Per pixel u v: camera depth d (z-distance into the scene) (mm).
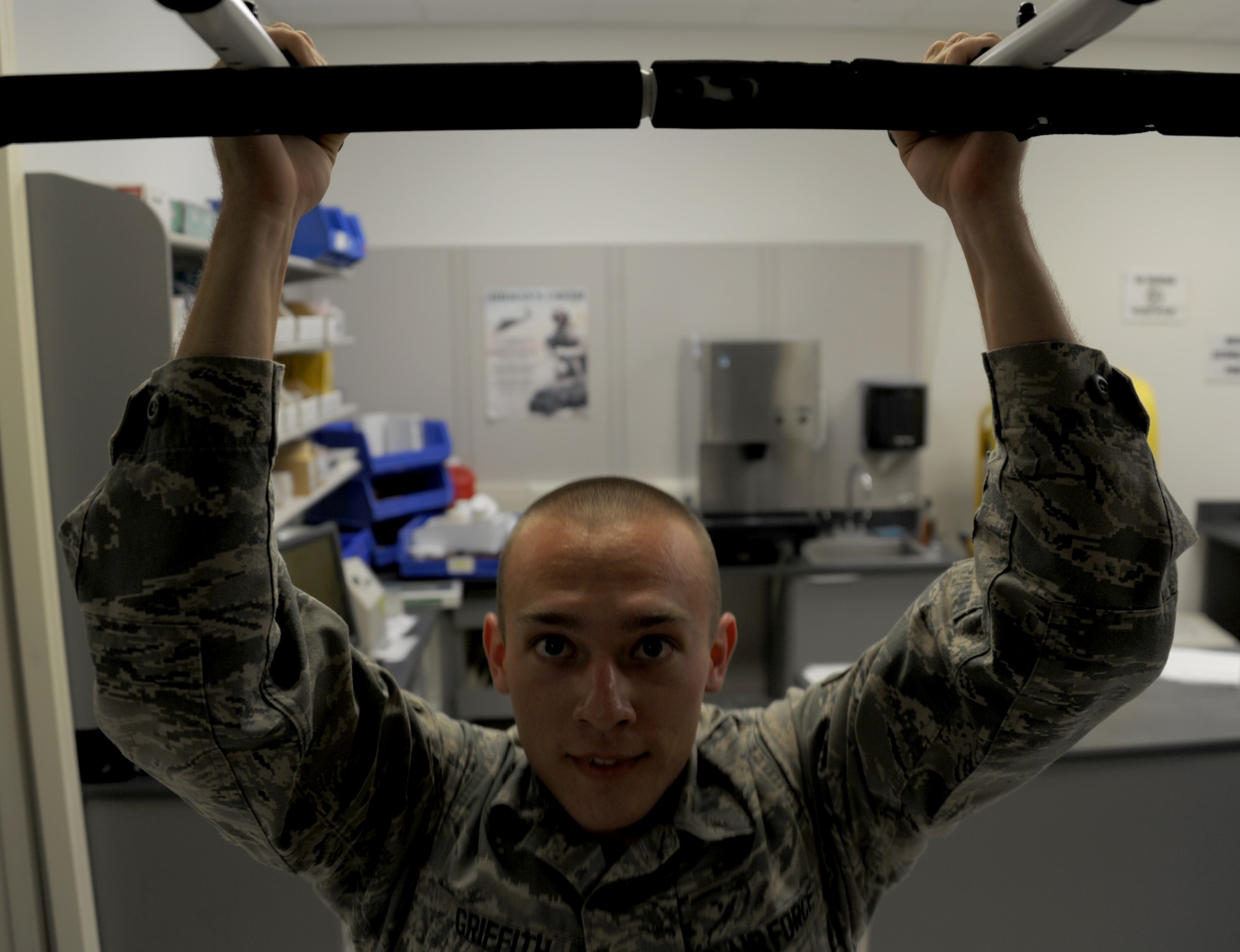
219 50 537
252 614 656
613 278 3953
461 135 3996
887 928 1882
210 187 3303
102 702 673
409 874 866
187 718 659
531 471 4047
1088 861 1884
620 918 770
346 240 2969
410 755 856
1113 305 3723
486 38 3807
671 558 747
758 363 3584
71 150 2197
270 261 673
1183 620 3377
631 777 744
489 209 4031
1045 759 773
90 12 2346
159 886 1847
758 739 937
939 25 3568
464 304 3943
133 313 1772
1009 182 709
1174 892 1895
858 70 549
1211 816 1887
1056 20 533
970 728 769
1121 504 677
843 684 898
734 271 3963
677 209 4066
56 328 1766
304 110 528
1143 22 2494
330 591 2324
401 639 2650
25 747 1764
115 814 1831
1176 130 570
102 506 654
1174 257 3674
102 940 1852
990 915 1886
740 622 4078
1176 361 3873
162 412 647
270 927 1854
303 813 782
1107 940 1898
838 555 3873
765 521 3686
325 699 777
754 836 819
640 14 3637
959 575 822
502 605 789
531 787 832
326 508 3432
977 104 556
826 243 3967
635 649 740
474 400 3994
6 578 1719
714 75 538
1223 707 2023
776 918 796
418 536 3379
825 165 4074
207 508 640
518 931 780
